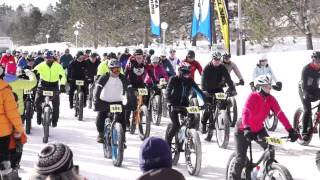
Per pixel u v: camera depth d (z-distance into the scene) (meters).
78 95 14.04
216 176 7.63
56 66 11.05
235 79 17.98
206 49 37.44
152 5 23.83
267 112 6.08
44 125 10.23
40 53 22.81
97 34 53.91
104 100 8.61
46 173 2.96
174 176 3.07
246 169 6.10
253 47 35.81
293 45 34.91
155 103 12.51
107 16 50.94
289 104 13.77
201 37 46.69
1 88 5.96
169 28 43.16
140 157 3.15
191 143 7.73
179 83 8.01
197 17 20.48
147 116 10.46
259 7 30.69
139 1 46.91
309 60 17.38
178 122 7.97
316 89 9.70
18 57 24.41
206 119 10.34
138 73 11.48
